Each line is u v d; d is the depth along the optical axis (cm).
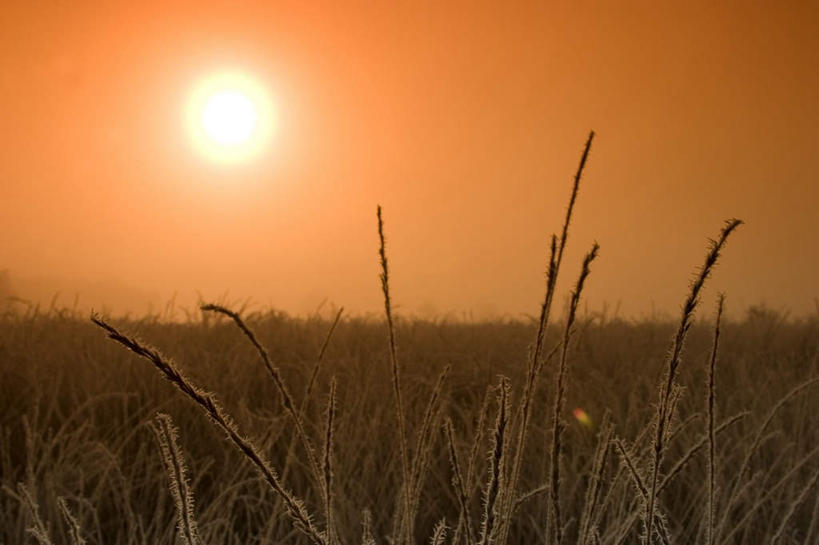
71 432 392
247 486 344
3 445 372
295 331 655
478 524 300
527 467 335
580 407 406
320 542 107
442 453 351
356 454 352
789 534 257
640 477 119
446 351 593
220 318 650
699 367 512
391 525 299
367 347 588
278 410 436
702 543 249
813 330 743
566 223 110
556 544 127
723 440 363
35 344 536
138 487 357
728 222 93
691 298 98
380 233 117
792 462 323
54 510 299
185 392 91
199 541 99
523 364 504
